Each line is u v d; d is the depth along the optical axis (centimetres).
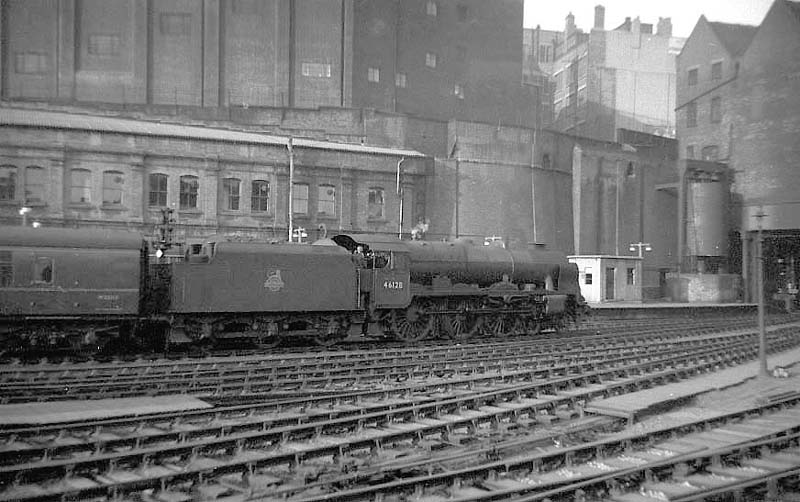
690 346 2316
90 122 3419
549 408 1282
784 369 1784
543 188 4756
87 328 1816
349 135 4372
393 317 2227
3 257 1722
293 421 1120
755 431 1141
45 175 3194
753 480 828
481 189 4466
